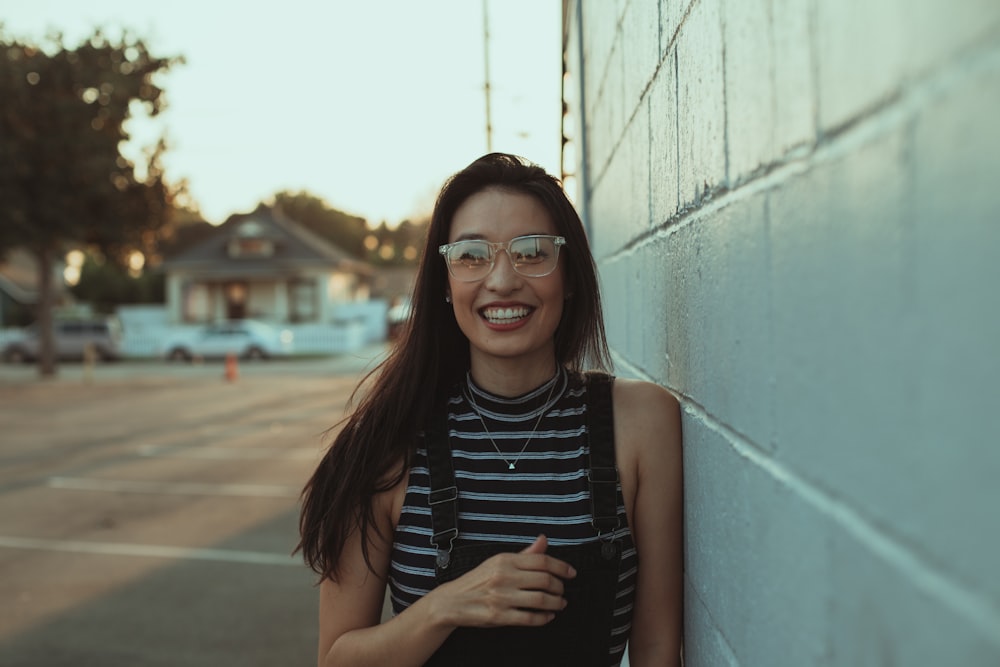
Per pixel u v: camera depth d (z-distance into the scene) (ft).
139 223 74.79
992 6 1.39
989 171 1.41
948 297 1.56
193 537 22.20
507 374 4.98
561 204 5.05
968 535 1.50
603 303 10.09
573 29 13.53
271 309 140.56
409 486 4.91
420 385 5.05
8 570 19.52
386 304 143.02
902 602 1.78
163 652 14.79
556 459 4.76
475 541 4.73
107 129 72.33
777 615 2.77
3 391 65.31
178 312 138.92
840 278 2.10
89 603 17.24
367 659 4.68
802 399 2.44
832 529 2.21
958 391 1.53
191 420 47.32
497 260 4.91
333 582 5.12
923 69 1.64
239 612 16.67
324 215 248.73
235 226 143.23
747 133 3.00
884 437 1.86
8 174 68.33
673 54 4.56
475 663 4.54
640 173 6.08
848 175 2.03
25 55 68.85
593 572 4.52
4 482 29.81
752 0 2.90
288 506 25.63
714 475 3.76
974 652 1.48
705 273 3.84
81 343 100.22
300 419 47.26
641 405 4.81
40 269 76.59
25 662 14.39
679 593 4.84
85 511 25.27
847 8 2.02
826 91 2.17
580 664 4.51
